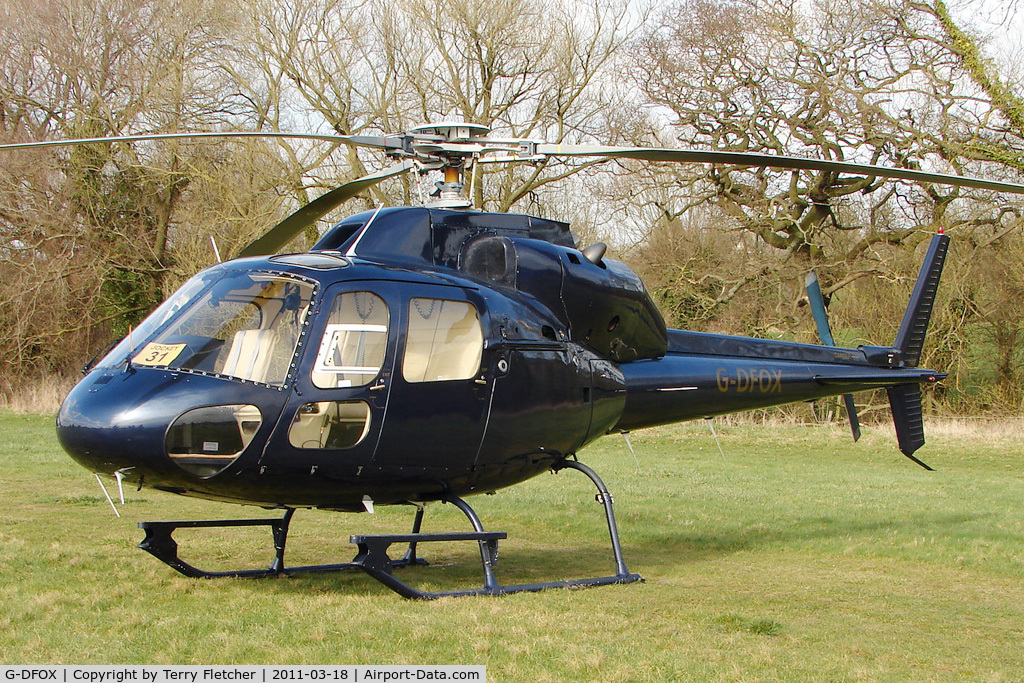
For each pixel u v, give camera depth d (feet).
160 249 95.81
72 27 91.97
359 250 22.66
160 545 23.53
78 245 92.99
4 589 21.26
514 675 15.85
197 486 20.11
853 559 29.25
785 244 95.20
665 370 28.37
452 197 25.31
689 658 17.21
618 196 94.73
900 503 42.11
